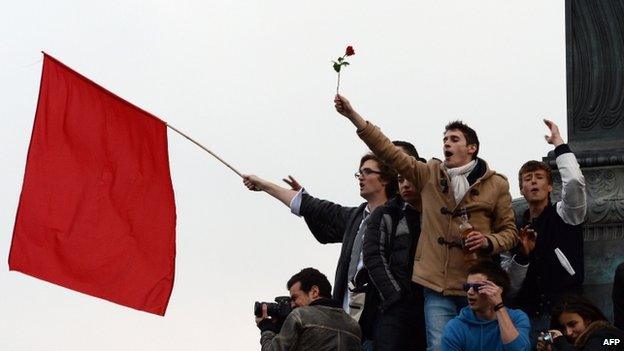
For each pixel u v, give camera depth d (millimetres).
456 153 35250
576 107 38156
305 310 33406
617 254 36906
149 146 40062
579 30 38344
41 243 39531
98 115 40125
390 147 35156
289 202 38531
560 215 35500
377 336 35094
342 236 37906
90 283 39625
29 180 39719
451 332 33344
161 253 39844
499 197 35219
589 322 31969
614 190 37094
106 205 39844
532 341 35375
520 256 35094
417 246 35062
